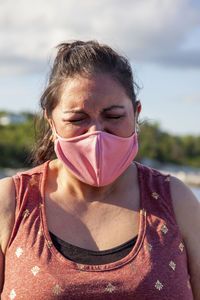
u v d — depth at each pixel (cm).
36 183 259
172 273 237
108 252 236
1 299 239
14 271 235
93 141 237
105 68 241
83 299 226
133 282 229
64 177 260
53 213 250
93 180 245
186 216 256
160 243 242
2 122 15250
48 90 254
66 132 244
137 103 268
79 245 239
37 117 297
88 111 239
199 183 9219
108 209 252
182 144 17325
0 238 245
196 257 253
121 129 244
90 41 261
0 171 10138
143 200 255
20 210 247
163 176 270
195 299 257
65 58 247
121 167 248
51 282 227
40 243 238
